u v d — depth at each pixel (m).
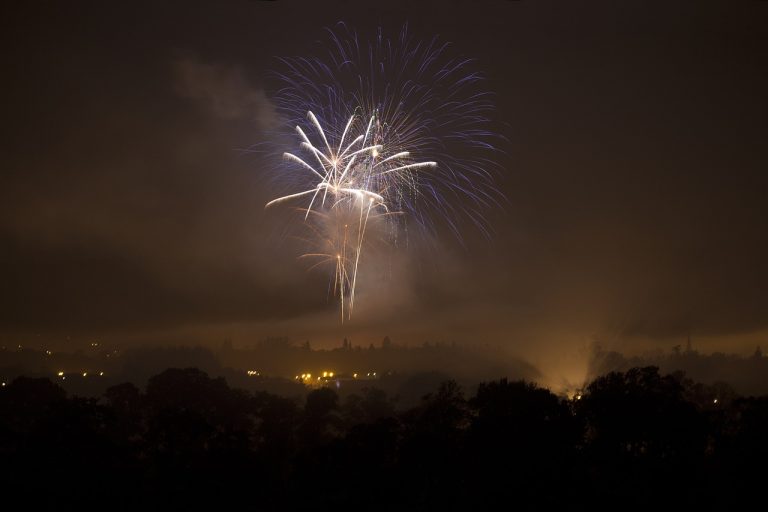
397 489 52.97
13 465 57.88
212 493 58.84
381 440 58.50
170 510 56.09
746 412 55.28
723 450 53.06
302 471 56.25
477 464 53.91
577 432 56.44
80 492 55.28
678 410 53.56
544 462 51.66
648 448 54.25
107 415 67.69
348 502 52.50
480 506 49.94
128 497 56.91
